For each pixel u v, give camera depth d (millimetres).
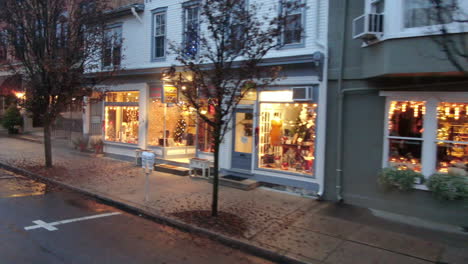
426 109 7262
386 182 7551
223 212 7406
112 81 12766
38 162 12844
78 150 15914
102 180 10273
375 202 7918
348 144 8297
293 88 8875
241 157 10367
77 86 11203
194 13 11422
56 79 10867
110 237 6102
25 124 21875
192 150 13266
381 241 6059
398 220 7168
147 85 13055
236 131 10461
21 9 10773
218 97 6637
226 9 6617
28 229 6250
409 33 6574
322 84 8594
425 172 7281
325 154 8625
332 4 8438
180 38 11805
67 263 4910
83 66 11531
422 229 6676
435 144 7195
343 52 8258
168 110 12836
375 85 7797
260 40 6695
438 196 6992
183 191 9172
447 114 7098
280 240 6020
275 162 9641
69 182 9930
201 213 7246
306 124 9055
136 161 12656
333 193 8516
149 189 9312
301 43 8953
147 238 6164
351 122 8242
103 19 11680
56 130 19219
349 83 8227
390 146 7777
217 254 5645
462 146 6965
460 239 6203
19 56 11266
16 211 7305
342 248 5742
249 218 7121
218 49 6797
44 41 11023
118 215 7461
